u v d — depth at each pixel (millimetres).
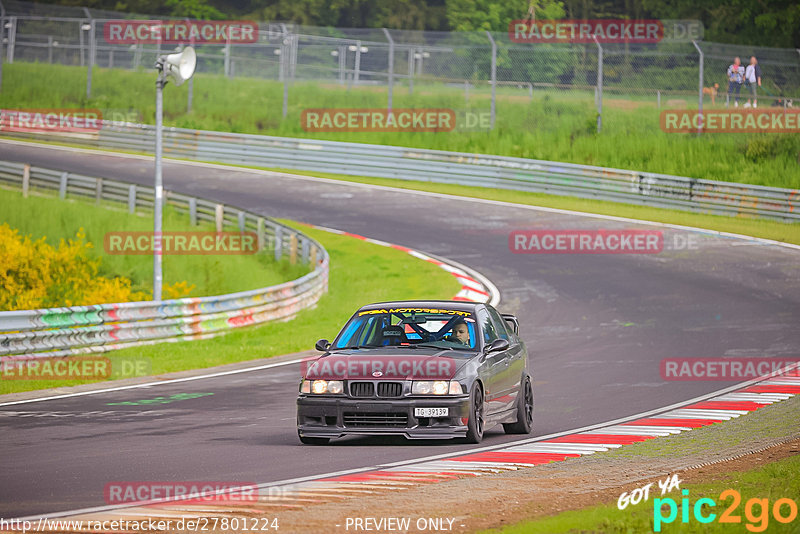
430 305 43375
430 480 32406
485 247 117062
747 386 58031
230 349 74188
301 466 35219
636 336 77125
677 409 50688
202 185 152250
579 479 32594
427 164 158250
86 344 70688
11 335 64875
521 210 137375
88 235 114438
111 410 50312
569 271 105000
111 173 156750
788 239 119438
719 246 115688
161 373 64188
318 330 83500
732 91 170500
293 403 52656
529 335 78562
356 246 119312
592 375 62281
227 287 103750
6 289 95188
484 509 27812
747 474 33250
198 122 193500
